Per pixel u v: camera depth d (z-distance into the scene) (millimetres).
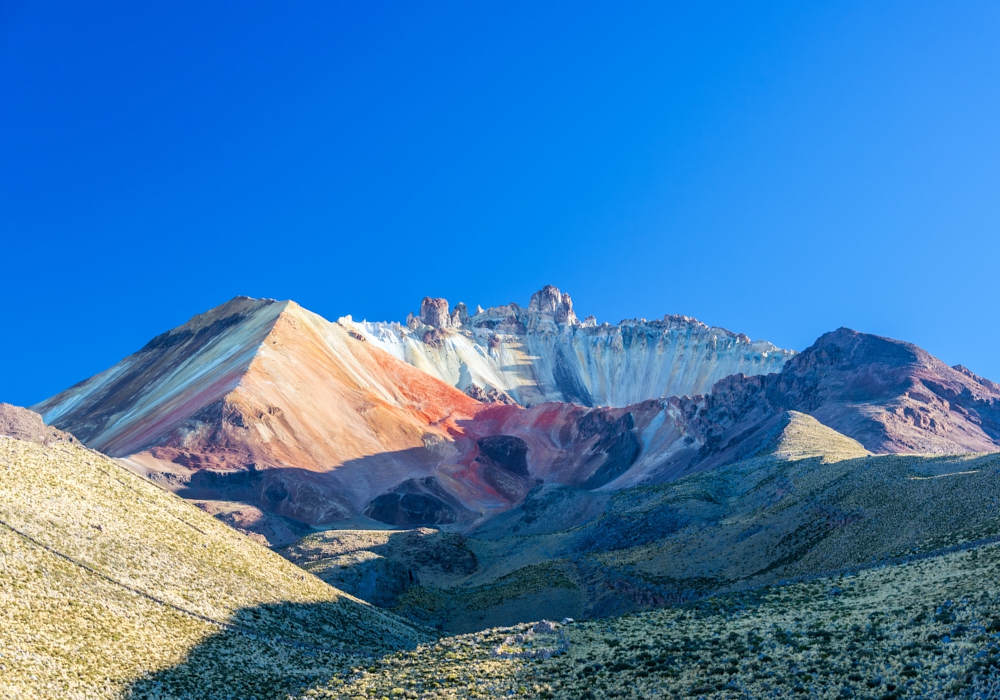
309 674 69375
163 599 71438
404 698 53406
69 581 66188
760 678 47719
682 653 54906
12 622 57375
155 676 59500
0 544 65375
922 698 40000
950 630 46188
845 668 46062
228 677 63625
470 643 64312
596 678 53094
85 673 55906
